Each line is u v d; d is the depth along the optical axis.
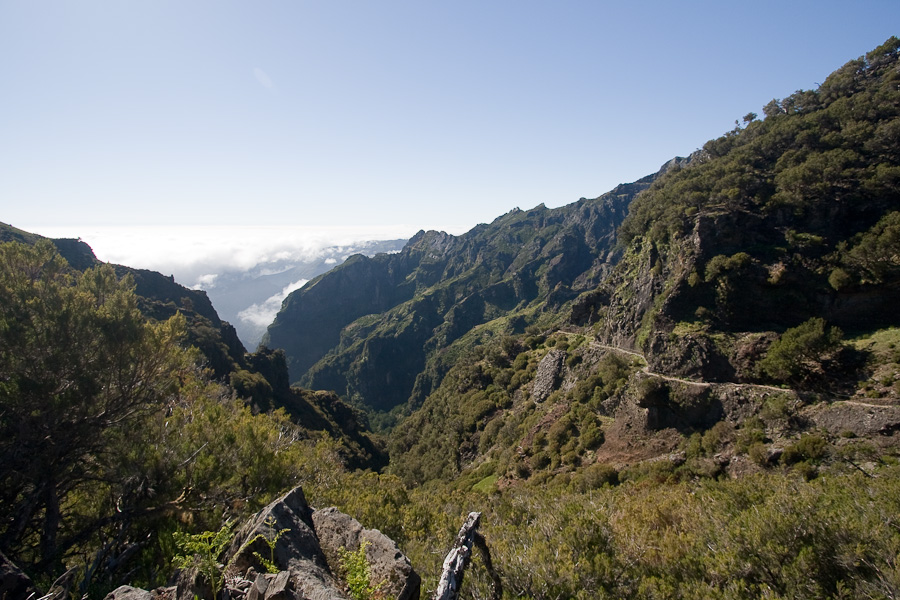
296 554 5.63
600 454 39.69
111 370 12.07
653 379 38.03
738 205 44.03
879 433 24.80
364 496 12.23
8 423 10.62
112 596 5.11
